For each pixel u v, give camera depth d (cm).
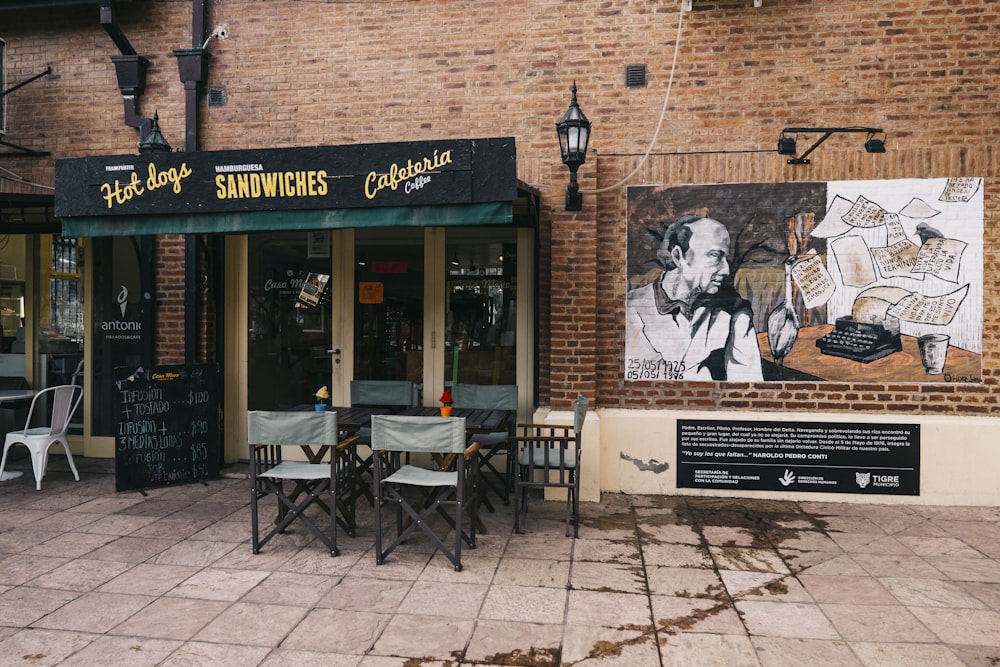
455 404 657
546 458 524
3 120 705
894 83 595
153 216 554
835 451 602
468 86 643
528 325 691
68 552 471
